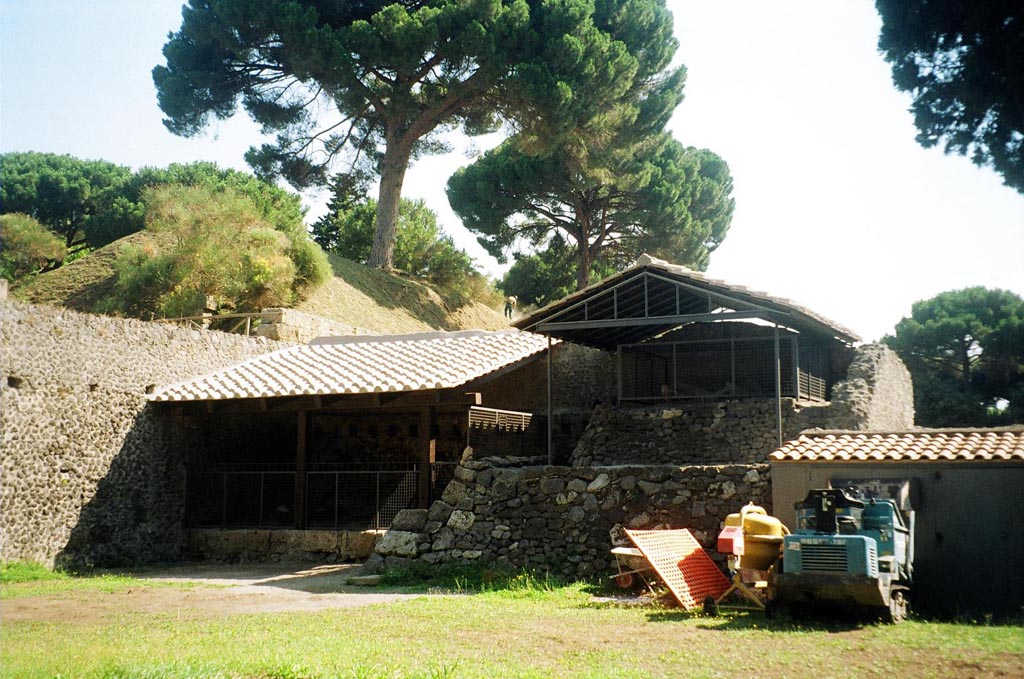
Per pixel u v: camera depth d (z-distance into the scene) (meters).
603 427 21.27
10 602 13.31
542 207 42.91
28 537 16.72
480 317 45.50
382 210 43.44
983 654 8.30
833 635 9.53
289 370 20.91
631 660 8.24
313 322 29.53
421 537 16.38
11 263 39.53
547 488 15.84
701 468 14.77
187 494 20.48
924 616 11.95
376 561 16.38
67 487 17.62
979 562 12.56
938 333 45.25
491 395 22.06
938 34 14.70
